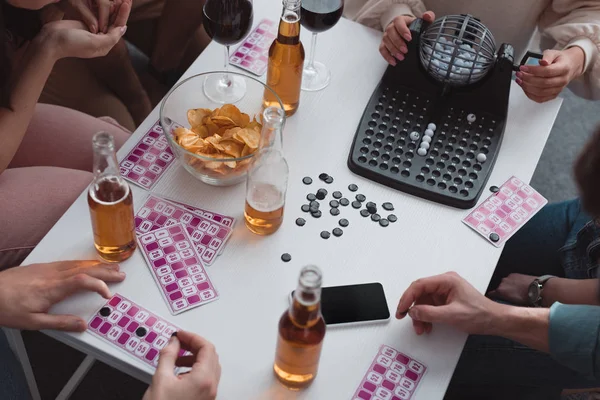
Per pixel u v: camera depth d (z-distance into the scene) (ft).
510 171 4.31
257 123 3.99
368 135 4.31
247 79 4.55
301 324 2.93
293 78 4.20
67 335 3.38
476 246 3.95
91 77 6.51
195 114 4.00
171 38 6.56
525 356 4.60
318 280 2.74
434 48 4.25
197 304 3.53
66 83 6.33
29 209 4.34
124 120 6.61
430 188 4.10
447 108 4.49
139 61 7.72
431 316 3.48
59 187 4.51
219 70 4.64
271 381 3.31
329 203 4.02
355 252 3.83
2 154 4.28
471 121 4.42
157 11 6.79
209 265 3.69
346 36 4.97
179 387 3.05
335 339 3.49
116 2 4.41
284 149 4.24
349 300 3.60
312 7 4.21
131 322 3.44
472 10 5.49
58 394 5.59
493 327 3.58
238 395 3.25
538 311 3.64
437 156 4.26
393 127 4.37
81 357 5.86
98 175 3.28
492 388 5.51
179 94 4.18
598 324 3.49
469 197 4.08
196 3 6.18
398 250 3.87
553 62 4.56
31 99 4.29
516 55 5.83
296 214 3.96
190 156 3.78
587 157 3.86
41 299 3.36
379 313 3.57
